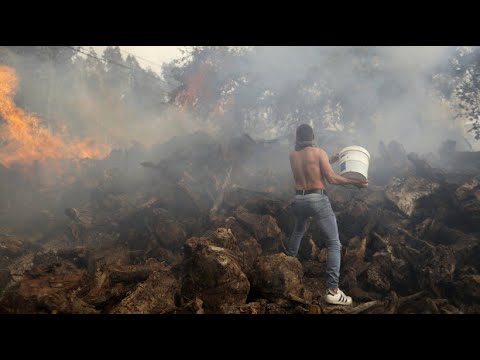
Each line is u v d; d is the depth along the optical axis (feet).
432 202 17.65
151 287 10.99
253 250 15.39
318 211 12.71
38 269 12.71
